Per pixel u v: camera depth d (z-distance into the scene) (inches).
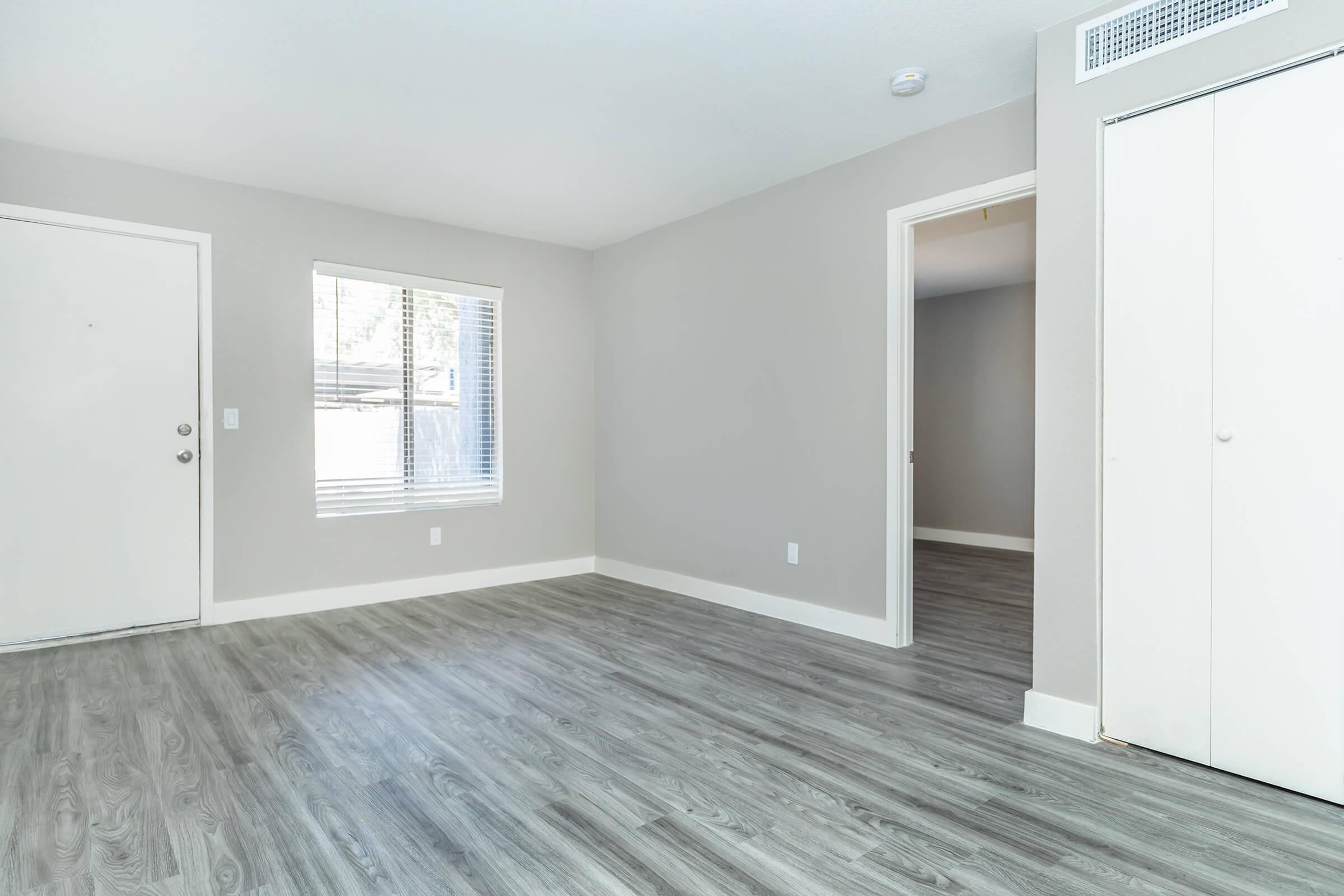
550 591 185.3
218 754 90.9
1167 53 87.5
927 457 291.1
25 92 113.0
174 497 148.1
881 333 137.1
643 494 193.9
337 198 163.8
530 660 128.5
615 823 74.8
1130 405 91.5
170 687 115.0
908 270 134.9
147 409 145.3
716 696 111.1
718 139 133.0
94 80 109.1
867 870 66.7
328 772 86.0
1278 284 79.9
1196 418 86.2
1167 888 64.1
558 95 115.2
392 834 72.7
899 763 88.4
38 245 134.6
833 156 141.3
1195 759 87.0
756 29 96.8
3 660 128.4
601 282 207.3
